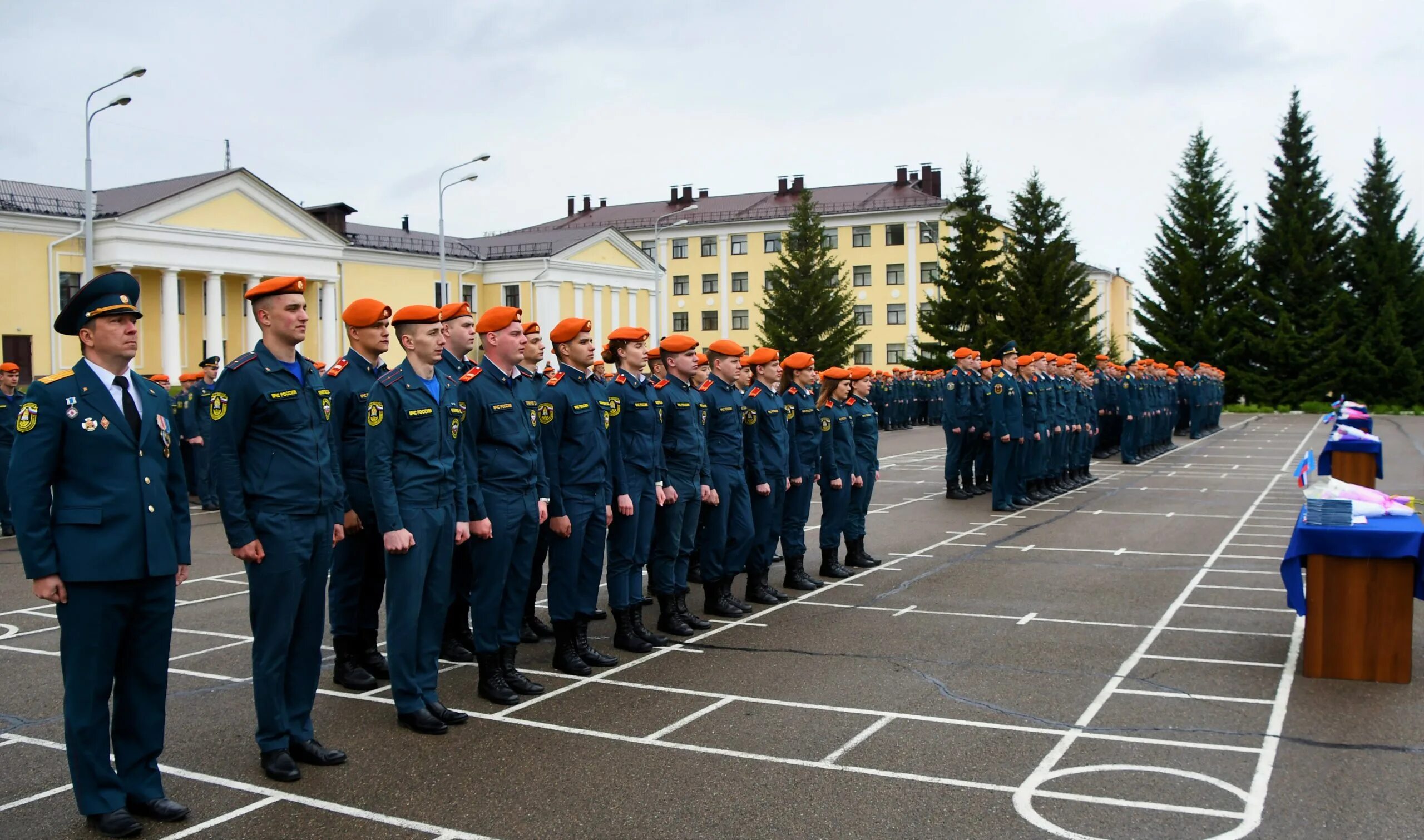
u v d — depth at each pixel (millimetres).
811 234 54344
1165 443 27469
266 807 5262
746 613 9539
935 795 5285
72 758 5008
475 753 5988
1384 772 5535
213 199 40031
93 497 5047
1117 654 7949
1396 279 53750
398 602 6336
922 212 64875
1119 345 69938
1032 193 51531
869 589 10508
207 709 6848
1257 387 52469
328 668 8008
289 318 5828
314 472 5852
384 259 47875
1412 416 46844
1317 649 7281
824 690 7098
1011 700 6828
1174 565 11648
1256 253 54719
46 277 36844
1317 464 13172
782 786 5418
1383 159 55438
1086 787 5371
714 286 70750
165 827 5051
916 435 34906
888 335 66375
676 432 8867
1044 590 10344
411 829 4973
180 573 5355
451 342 7590
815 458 10781
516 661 8039
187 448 18375
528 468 7156
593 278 54781
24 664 7992
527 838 4844
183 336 41250
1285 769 5598
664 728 6371
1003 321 51375
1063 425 18062
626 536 8266
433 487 6445
